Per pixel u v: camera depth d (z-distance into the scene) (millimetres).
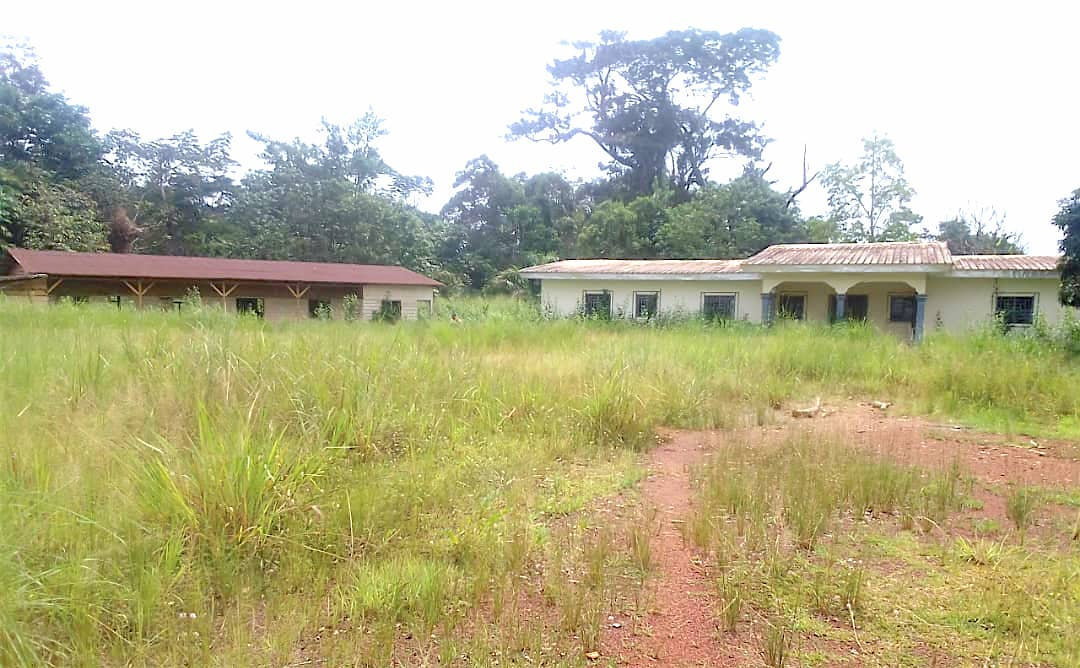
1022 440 6562
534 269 23266
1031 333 14750
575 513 4234
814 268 18062
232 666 2371
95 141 35531
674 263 23734
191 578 2904
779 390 9078
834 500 4297
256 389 5246
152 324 12391
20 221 28266
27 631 2381
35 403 4977
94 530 3023
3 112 32250
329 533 3369
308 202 37312
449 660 2484
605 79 48781
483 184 46250
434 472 4539
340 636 2623
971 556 3564
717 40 44688
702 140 47250
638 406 6676
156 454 3779
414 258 39625
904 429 7020
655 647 2680
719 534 3742
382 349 7277
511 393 6785
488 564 3240
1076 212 13727
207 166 39656
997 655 2613
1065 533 3938
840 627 2842
